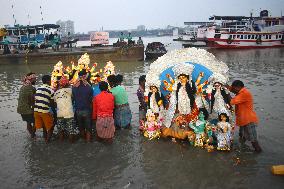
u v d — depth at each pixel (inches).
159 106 312.7
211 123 289.3
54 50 1246.3
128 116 337.4
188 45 1897.1
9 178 237.3
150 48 1300.4
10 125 367.6
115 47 1250.6
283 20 1817.2
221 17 1868.8
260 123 346.0
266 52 1471.5
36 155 277.4
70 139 302.0
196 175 231.9
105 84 295.4
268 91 524.1
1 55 1122.7
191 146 285.1
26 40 1413.6
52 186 223.9
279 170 227.5
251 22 1831.9
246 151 270.8
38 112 297.0
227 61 1115.3
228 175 230.1
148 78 314.3
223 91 287.1
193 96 291.7
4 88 649.0
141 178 230.7
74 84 296.7
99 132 295.0
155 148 284.2
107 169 246.5
